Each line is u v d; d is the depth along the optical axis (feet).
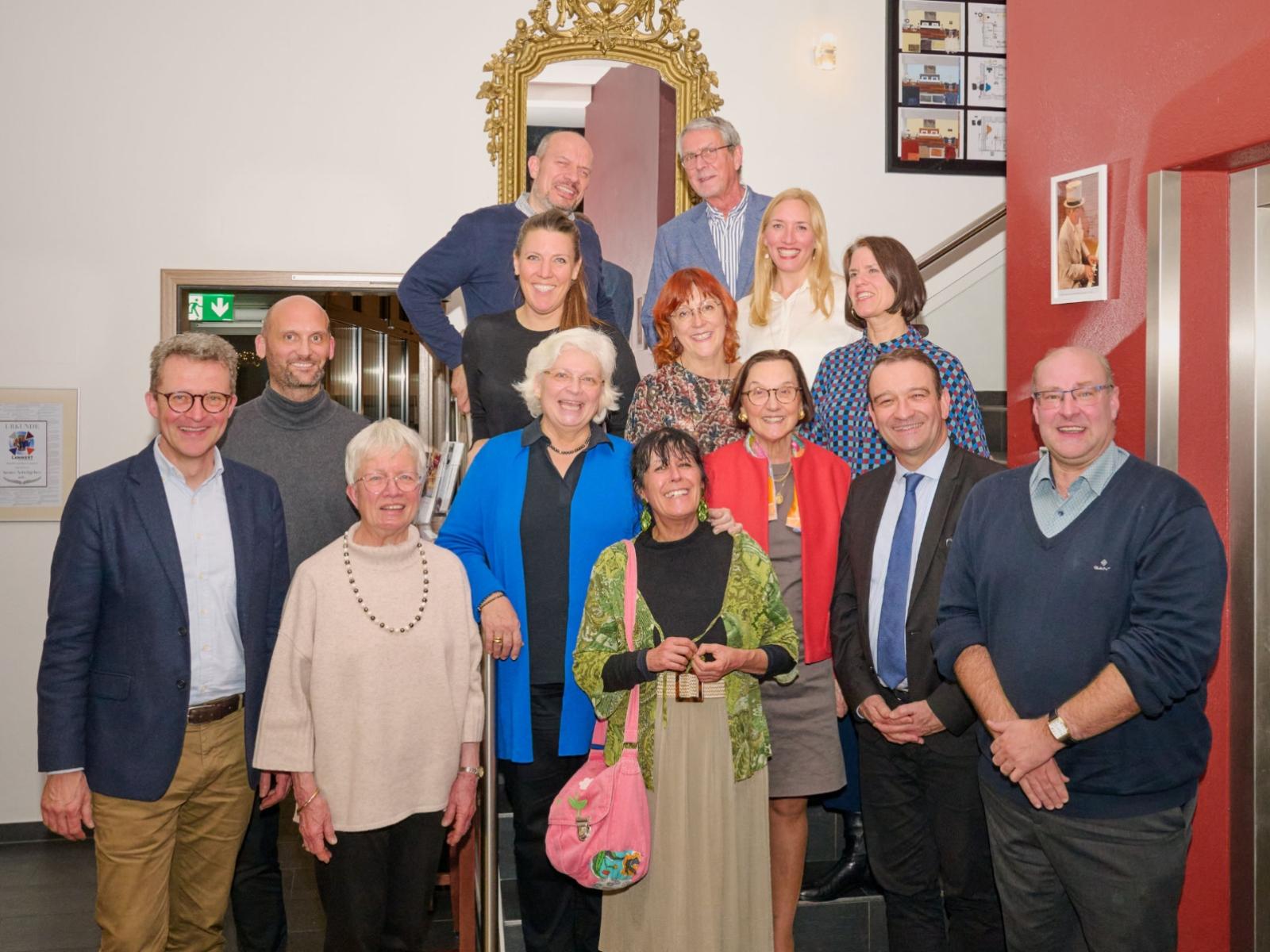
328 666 8.35
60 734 8.29
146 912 8.54
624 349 10.37
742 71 17.42
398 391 19.21
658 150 17.43
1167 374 8.83
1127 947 7.45
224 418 8.67
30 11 15.80
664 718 8.10
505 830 10.25
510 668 8.93
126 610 8.51
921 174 17.90
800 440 9.46
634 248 17.62
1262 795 8.70
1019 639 7.63
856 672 8.87
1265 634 8.64
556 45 16.83
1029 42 10.36
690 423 9.66
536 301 9.93
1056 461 7.70
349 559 8.57
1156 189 8.81
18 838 15.96
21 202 15.89
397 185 16.60
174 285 16.19
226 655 8.87
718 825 8.04
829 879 10.13
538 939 9.02
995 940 8.68
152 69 16.06
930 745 8.52
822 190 17.66
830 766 8.96
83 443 16.12
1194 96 8.51
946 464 8.80
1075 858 7.55
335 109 16.44
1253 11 7.98
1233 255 8.80
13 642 15.99
